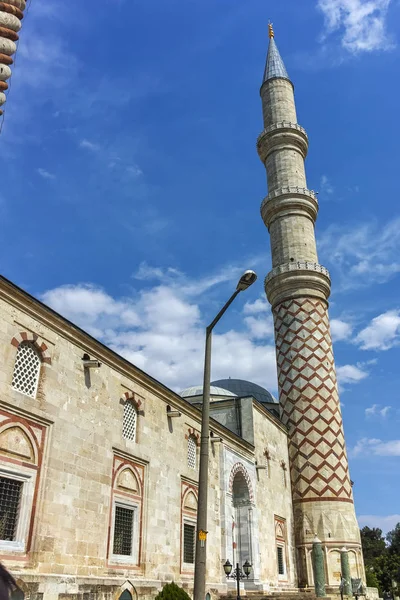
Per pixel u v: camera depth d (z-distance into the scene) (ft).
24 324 62.18
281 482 141.49
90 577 64.34
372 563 316.60
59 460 64.08
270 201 176.45
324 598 106.32
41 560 58.54
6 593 10.27
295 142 184.14
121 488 76.02
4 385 57.88
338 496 142.10
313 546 130.21
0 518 55.88
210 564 97.86
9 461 57.47
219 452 110.63
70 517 64.13
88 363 71.20
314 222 179.01
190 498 95.55
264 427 137.69
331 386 153.28
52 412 64.28
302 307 160.15
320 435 147.33
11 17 36.17
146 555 78.28
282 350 159.84
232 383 192.13
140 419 83.30
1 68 35.09
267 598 98.02
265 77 200.75
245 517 118.32
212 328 52.16
